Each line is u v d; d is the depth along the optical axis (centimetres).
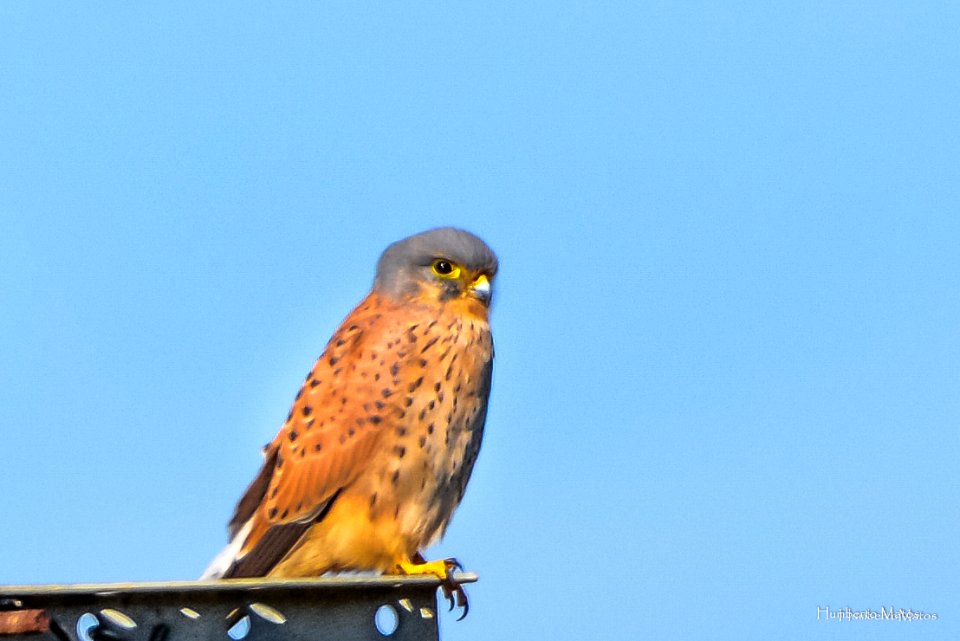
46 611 738
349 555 1129
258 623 809
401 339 1152
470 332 1179
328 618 835
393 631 858
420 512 1139
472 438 1179
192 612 786
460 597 1130
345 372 1152
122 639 765
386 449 1126
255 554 1134
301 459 1138
